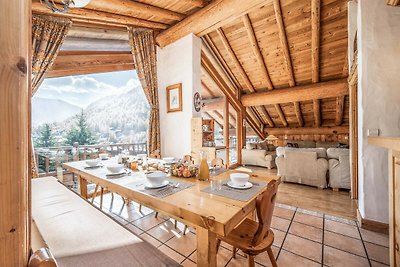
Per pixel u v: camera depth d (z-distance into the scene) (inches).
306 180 152.2
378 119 86.0
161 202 47.0
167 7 128.4
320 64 182.9
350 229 87.0
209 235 43.2
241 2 114.6
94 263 39.0
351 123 124.2
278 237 81.3
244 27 159.9
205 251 43.7
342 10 133.7
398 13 81.8
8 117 14.0
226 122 224.1
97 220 55.2
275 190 51.1
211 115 307.9
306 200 122.9
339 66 180.5
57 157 143.6
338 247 74.4
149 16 134.1
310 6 135.8
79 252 42.0
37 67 106.0
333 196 130.3
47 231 49.4
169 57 154.5
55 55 111.7
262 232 48.1
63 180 142.8
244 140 264.8
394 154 44.6
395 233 44.5
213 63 198.7
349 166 136.4
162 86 159.0
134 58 141.4
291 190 143.5
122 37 142.3
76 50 132.0
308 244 76.4
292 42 164.7
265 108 283.3
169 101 154.2
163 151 159.9
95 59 138.0
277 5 135.7
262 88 238.1
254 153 236.4
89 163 85.3
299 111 264.8
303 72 197.5
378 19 85.1
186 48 142.3
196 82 143.6
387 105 84.4
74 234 48.3
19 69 14.4
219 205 44.2
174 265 38.9
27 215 15.6
